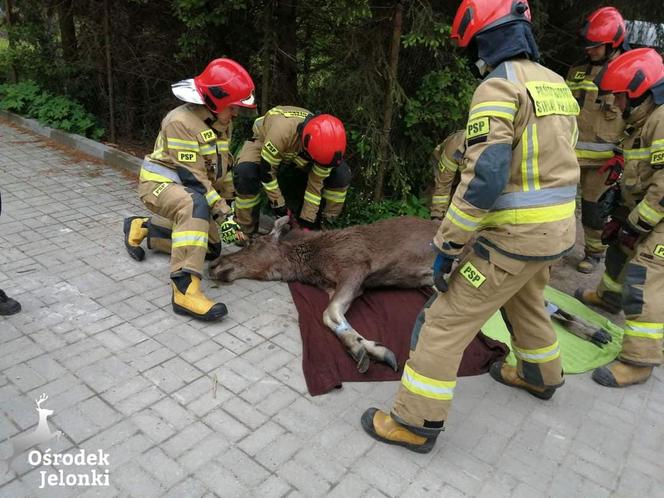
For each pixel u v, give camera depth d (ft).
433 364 8.60
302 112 15.16
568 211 8.11
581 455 9.55
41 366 10.47
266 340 11.96
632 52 11.37
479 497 8.48
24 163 21.43
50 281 13.41
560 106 7.93
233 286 14.20
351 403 10.31
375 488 8.46
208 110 12.78
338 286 13.02
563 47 22.63
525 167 7.82
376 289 14.58
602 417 10.59
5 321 11.71
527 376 10.53
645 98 11.30
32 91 26.86
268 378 10.74
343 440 9.36
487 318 8.61
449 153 15.01
